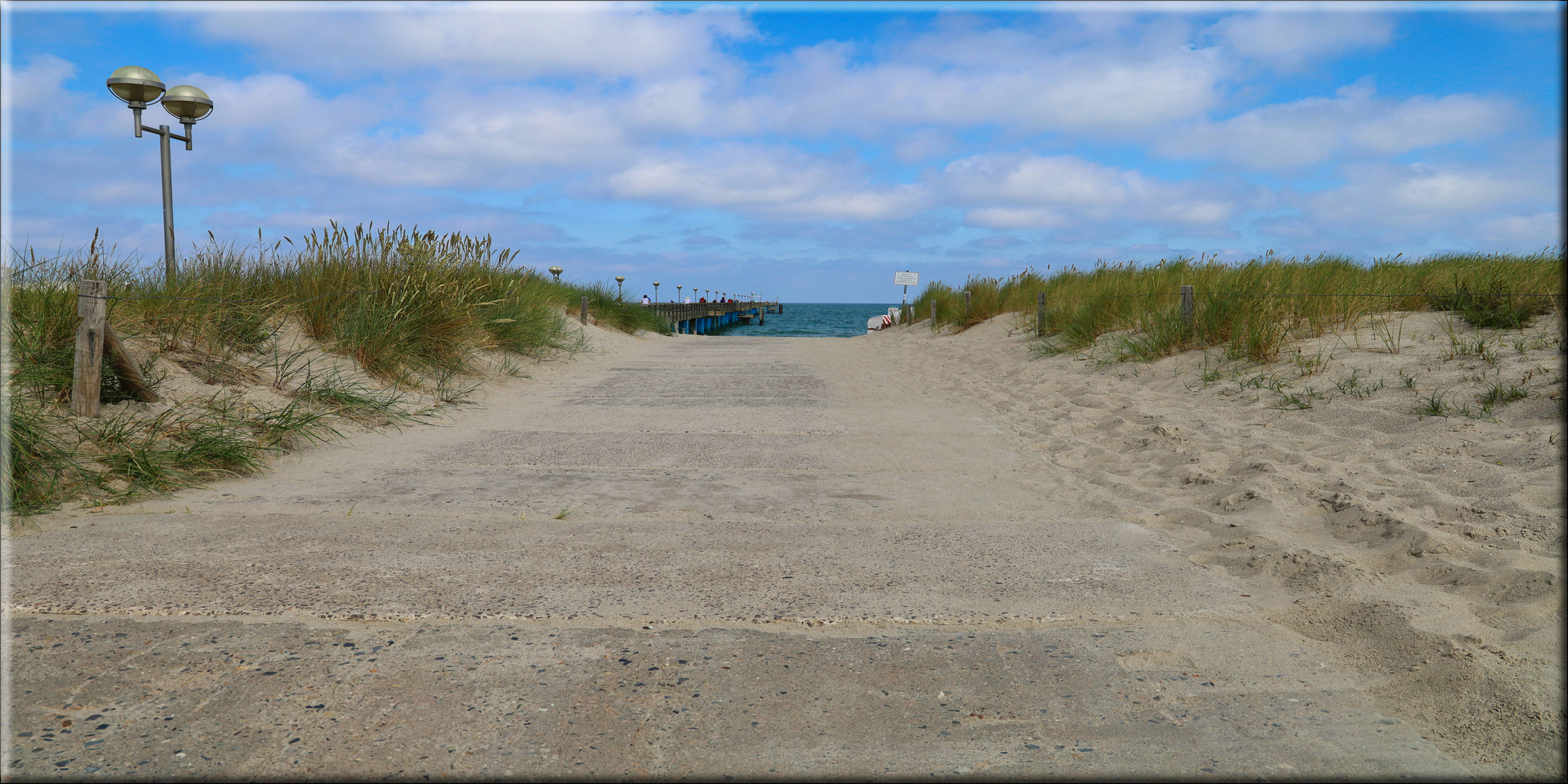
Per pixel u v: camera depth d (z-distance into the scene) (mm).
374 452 5809
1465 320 7738
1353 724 2105
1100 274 15531
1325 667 2434
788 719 2127
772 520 4078
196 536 3648
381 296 9219
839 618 2803
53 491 4125
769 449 6012
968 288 18156
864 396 8914
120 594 2900
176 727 2037
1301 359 7336
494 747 1977
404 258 9711
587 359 12992
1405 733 2053
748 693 2264
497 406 8156
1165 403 7148
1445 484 4172
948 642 2617
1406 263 10945
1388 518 3576
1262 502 4082
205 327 6945
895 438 6426
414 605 2865
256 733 2020
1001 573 3273
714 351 16000
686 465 5430
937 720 2133
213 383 6289
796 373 11305
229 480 4785
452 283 9664
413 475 5074
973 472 5230
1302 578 3102
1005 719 2137
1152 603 2939
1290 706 2203
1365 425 5547
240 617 2725
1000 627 2734
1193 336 9047
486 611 2828
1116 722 2129
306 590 2986
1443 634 2484
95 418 4996
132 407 5352
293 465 5289
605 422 7184
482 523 3984
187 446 4996
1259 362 7715
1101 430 6406
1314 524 3773
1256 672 2402
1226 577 3205
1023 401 8102
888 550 3586
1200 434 5828
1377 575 3031
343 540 3633
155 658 2412
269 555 3396
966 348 13461
